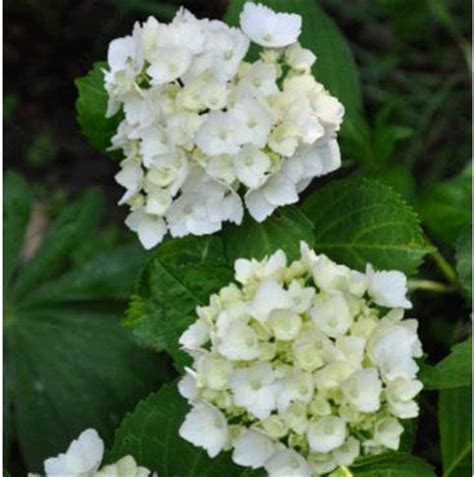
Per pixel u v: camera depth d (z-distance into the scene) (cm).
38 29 164
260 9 98
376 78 149
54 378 117
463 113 147
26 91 159
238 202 95
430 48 152
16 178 125
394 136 117
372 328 89
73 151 154
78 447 92
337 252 103
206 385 89
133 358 116
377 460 91
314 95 97
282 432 88
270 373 88
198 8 158
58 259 125
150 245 99
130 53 97
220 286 96
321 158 98
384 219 102
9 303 121
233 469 96
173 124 95
